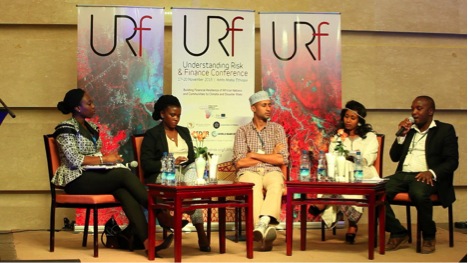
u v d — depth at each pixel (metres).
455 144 4.84
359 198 4.96
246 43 5.68
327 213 4.98
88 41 5.53
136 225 4.41
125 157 5.55
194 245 4.93
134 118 5.58
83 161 4.55
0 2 6.08
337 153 4.57
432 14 6.59
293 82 5.72
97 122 5.53
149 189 4.24
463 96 6.60
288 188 4.41
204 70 5.62
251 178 4.96
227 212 5.77
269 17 5.71
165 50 6.26
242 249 4.71
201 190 4.07
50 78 6.14
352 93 6.47
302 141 5.71
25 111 6.17
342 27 6.45
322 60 5.75
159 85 5.61
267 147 5.23
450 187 4.83
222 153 5.62
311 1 6.44
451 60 6.61
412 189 4.67
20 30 6.16
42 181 6.12
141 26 5.59
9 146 6.10
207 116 5.62
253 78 5.68
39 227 6.14
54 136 4.67
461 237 5.44
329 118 5.74
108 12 5.56
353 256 4.40
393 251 4.66
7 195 6.16
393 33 6.58
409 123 4.98
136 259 4.25
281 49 5.71
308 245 4.93
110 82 5.55
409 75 6.56
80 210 5.66
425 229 4.62
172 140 5.04
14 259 4.24
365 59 6.50
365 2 6.51
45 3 6.12
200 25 5.63
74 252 4.57
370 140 5.13
